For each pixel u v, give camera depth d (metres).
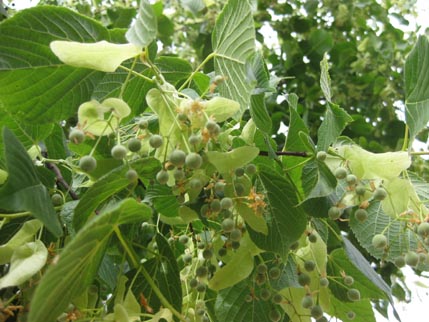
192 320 0.29
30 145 0.28
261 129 0.27
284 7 0.74
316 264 0.29
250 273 0.28
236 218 0.26
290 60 0.70
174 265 0.27
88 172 0.23
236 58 0.25
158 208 0.30
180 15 0.73
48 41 0.25
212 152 0.24
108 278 0.32
